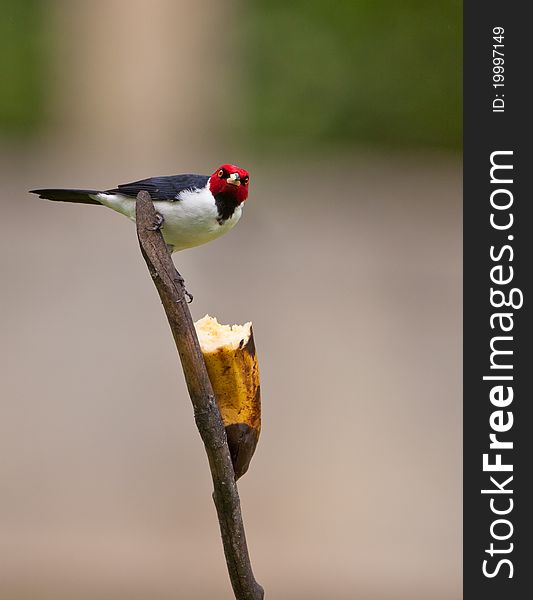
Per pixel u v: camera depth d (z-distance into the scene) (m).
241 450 4.98
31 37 21.78
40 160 21.33
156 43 21.19
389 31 23.97
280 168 22.72
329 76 23.59
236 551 4.93
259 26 23.06
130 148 21.16
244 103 22.58
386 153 23.89
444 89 24.06
